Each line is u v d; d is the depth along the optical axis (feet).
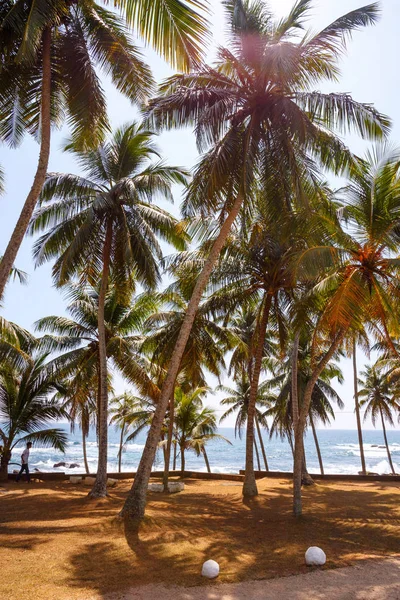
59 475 71.05
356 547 30.12
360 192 39.99
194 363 60.08
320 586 22.26
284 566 25.58
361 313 36.27
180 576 23.43
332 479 72.38
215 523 37.01
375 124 37.35
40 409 70.49
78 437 471.62
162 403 36.19
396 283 38.86
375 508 43.34
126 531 31.45
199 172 40.32
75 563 24.62
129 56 34.55
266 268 52.44
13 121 37.29
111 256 56.13
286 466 225.76
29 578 21.98
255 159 39.34
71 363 61.41
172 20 25.96
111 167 54.65
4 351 56.18
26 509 40.65
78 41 33.99
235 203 39.75
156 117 39.37
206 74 39.70
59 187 51.85
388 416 136.05
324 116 38.32
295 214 39.24
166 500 48.83
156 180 50.14
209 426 96.78
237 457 278.05
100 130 38.63
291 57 33.96
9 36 30.35
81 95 35.55
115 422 137.39
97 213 51.13
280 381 94.48
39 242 52.60
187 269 53.88
